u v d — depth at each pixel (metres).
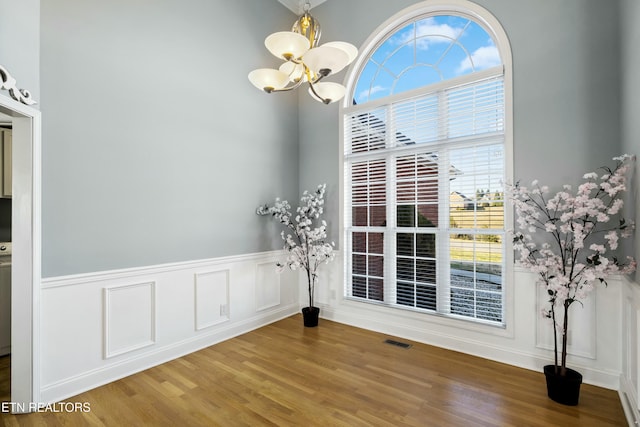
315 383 2.45
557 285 2.19
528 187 2.66
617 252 2.32
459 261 3.08
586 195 2.13
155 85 2.80
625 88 2.14
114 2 2.55
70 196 2.31
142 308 2.71
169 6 2.92
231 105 3.44
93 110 2.42
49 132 2.20
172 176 2.92
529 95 2.67
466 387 2.38
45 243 2.19
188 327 3.03
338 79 3.92
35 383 2.11
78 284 2.34
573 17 2.50
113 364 2.52
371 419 2.02
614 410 2.09
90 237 2.41
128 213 2.62
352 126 3.82
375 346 3.14
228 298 3.38
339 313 3.85
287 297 4.09
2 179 3.04
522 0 2.71
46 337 2.19
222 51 3.36
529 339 2.67
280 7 4.06
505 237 2.80
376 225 3.63
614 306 2.35
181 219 2.99
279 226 3.98
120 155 2.57
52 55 2.21
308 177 4.15
